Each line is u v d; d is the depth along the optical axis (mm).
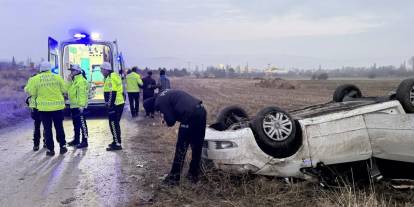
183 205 5367
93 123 13750
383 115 5832
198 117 6113
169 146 9289
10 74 43500
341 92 7840
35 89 8438
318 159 5844
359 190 5586
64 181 6598
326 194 5441
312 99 23453
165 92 6348
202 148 6410
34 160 8141
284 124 5793
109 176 6855
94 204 5500
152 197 5711
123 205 5449
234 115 7043
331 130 5902
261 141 5789
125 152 8789
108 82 8906
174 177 6156
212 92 32312
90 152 8875
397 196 5598
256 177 5949
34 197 5809
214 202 5434
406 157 5668
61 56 14594
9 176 6918
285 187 5762
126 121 14289
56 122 8695
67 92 9516
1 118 14016
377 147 5980
